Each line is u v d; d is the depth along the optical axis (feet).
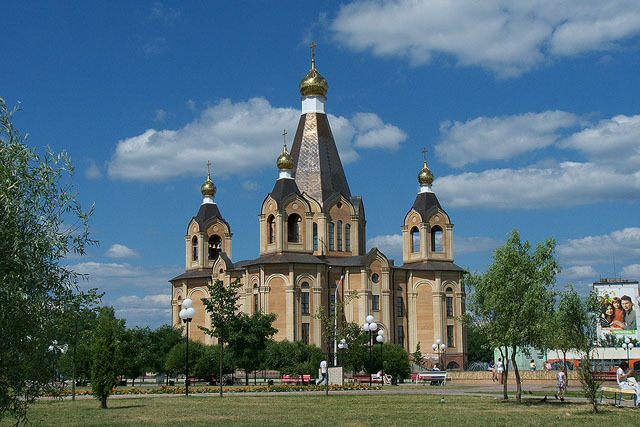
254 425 99.35
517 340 133.49
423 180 334.65
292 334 281.95
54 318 69.36
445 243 329.11
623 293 538.47
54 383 75.25
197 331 336.29
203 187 356.79
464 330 322.55
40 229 69.10
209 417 111.65
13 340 65.98
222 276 323.16
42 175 69.82
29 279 66.95
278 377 278.87
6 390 67.46
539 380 225.35
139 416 114.52
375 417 110.22
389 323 304.30
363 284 300.20
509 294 134.00
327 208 311.68
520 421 103.86
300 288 287.89
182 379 286.66
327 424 100.22
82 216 71.72
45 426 100.63
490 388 199.72
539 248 135.64
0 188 66.74
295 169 319.27
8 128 70.03
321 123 325.42
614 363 369.50
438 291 318.04
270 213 299.58
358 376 233.55
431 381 232.73
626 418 108.06
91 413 120.78
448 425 98.78
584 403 136.77
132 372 254.47
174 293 350.84
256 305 294.05
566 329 136.26
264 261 288.92
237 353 208.74
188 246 354.13
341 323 257.14
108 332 136.05
